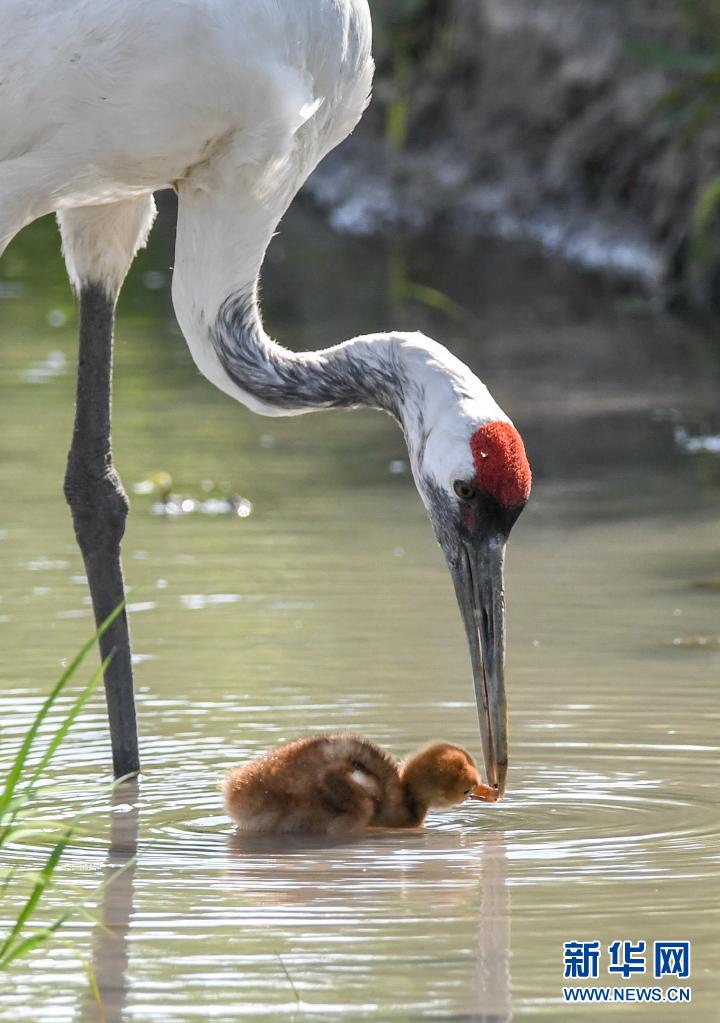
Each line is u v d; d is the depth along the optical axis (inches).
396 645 502.0
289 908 329.7
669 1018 285.0
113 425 796.6
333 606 541.3
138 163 416.2
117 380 888.9
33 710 452.1
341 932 317.7
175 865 357.7
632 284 1143.0
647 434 764.6
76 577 572.4
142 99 403.5
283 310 1046.4
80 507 440.8
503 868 351.9
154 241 1317.7
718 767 410.6
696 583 561.6
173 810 394.0
